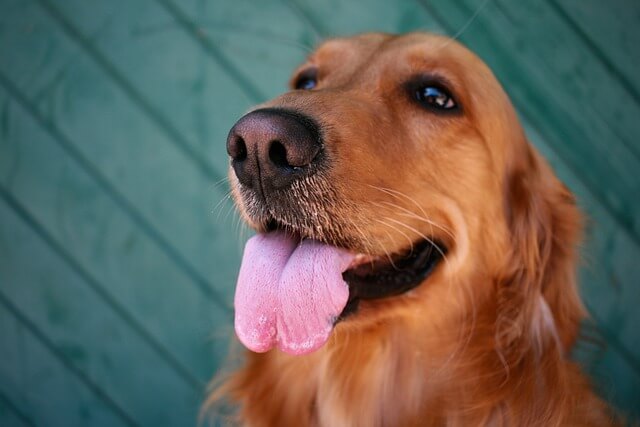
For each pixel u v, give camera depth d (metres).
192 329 0.58
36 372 0.58
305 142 0.28
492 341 0.37
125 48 0.55
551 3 0.51
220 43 0.54
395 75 0.35
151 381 0.59
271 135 0.27
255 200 0.29
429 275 0.35
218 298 0.57
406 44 0.36
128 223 0.56
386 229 0.31
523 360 0.36
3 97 0.55
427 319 0.36
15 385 0.58
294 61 0.54
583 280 0.54
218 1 0.54
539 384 0.35
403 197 0.32
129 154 0.56
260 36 0.54
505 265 0.37
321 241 0.30
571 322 0.39
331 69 0.39
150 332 0.58
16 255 0.57
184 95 0.55
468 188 0.36
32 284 0.57
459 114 0.35
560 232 0.40
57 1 0.54
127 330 0.58
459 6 0.52
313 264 0.29
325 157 0.28
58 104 0.55
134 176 0.56
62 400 0.59
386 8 0.53
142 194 0.56
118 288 0.57
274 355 0.38
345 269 0.30
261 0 0.54
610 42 0.51
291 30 0.54
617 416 0.39
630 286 0.54
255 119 0.27
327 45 0.40
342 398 0.37
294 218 0.29
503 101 0.38
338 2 0.53
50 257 0.57
